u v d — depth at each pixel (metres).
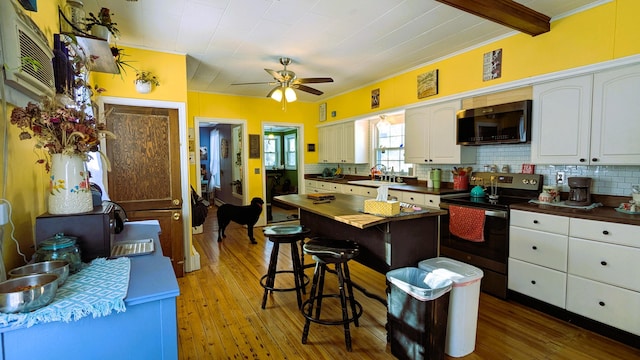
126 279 1.19
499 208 2.89
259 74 4.56
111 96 3.21
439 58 3.94
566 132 2.74
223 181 8.72
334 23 2.92
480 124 3.41
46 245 1.21
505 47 3.24
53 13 1.93
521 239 2.74
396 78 4.66
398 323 2.04
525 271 2.73
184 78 3.58
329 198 3.20
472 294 2.06
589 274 2.32
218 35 3.13
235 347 2.19
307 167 6.76
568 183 2.77
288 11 2.67
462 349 2.07
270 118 6.25
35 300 0.93
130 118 3.30
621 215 2.26
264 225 6.15
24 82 1.29
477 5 2.41
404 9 2.67
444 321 1.96
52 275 1.07
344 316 2.16
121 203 3.27
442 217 3.47
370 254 2.46
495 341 2.23
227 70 4.35
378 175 5.50
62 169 1.39
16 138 1.37
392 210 2.17
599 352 2.10
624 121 2.39
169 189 3.49
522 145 3.34
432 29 3.09
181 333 2.36
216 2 2.49
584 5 2.64
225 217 4.95
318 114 6.73
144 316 1.07
